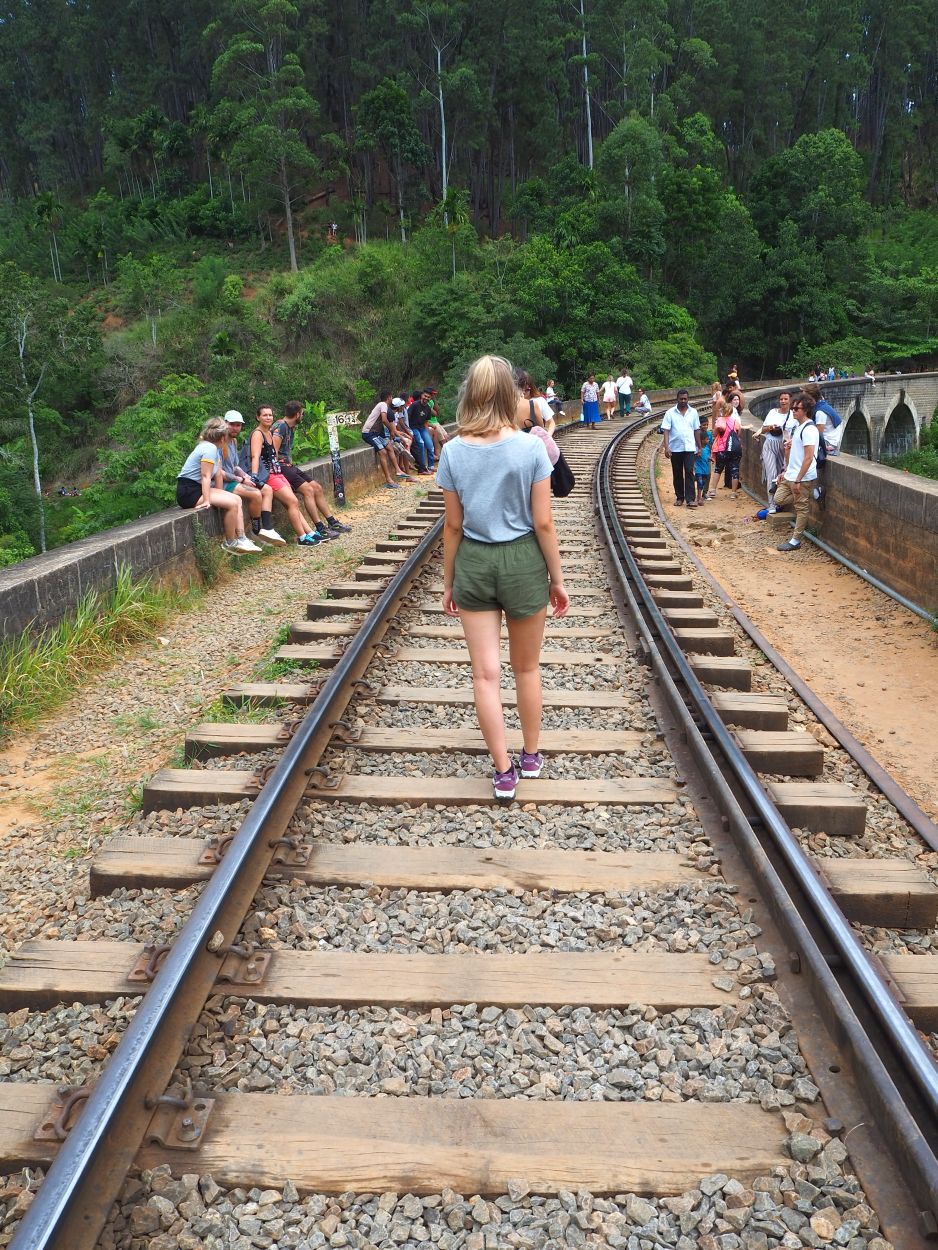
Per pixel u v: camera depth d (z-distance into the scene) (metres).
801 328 81.88
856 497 10.77
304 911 3.56
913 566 9.07
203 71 102.69
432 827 4.23
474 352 53.12
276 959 3.23
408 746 5.08
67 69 108.31
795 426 12.03
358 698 5.80
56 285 82.62
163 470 25.08
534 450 4.02
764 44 102.75
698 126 86.56
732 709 5.52
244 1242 2.21
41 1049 2.94
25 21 108.88
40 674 6.55
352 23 94.12
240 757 5.09
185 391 28.16
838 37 108.81
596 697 5.84
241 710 5.87
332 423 14.30
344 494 14.59
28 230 95.44
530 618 4.28
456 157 90.44
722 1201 2.28
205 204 91.06
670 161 82.81
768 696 5.79
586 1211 2.26
